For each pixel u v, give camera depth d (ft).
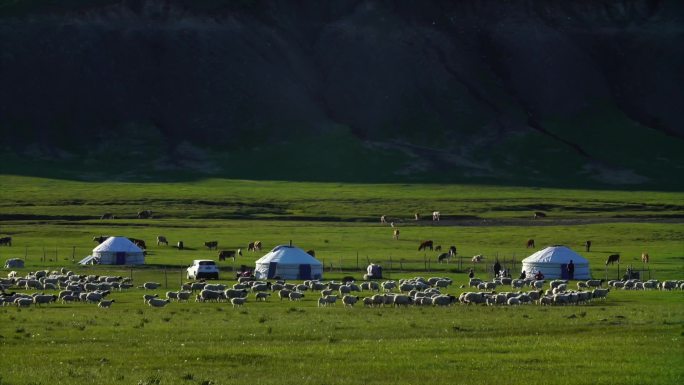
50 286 393.50
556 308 309.01
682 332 241.76
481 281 429.79
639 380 182.50
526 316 281.13
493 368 193.16
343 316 284.41
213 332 245.45
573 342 225.15
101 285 377.91
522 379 183.21
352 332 245.65
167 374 186.39
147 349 216.33
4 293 347.36
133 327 255.70
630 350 213.46
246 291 360.69
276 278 479.82
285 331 247.29
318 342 228.02
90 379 181.06
